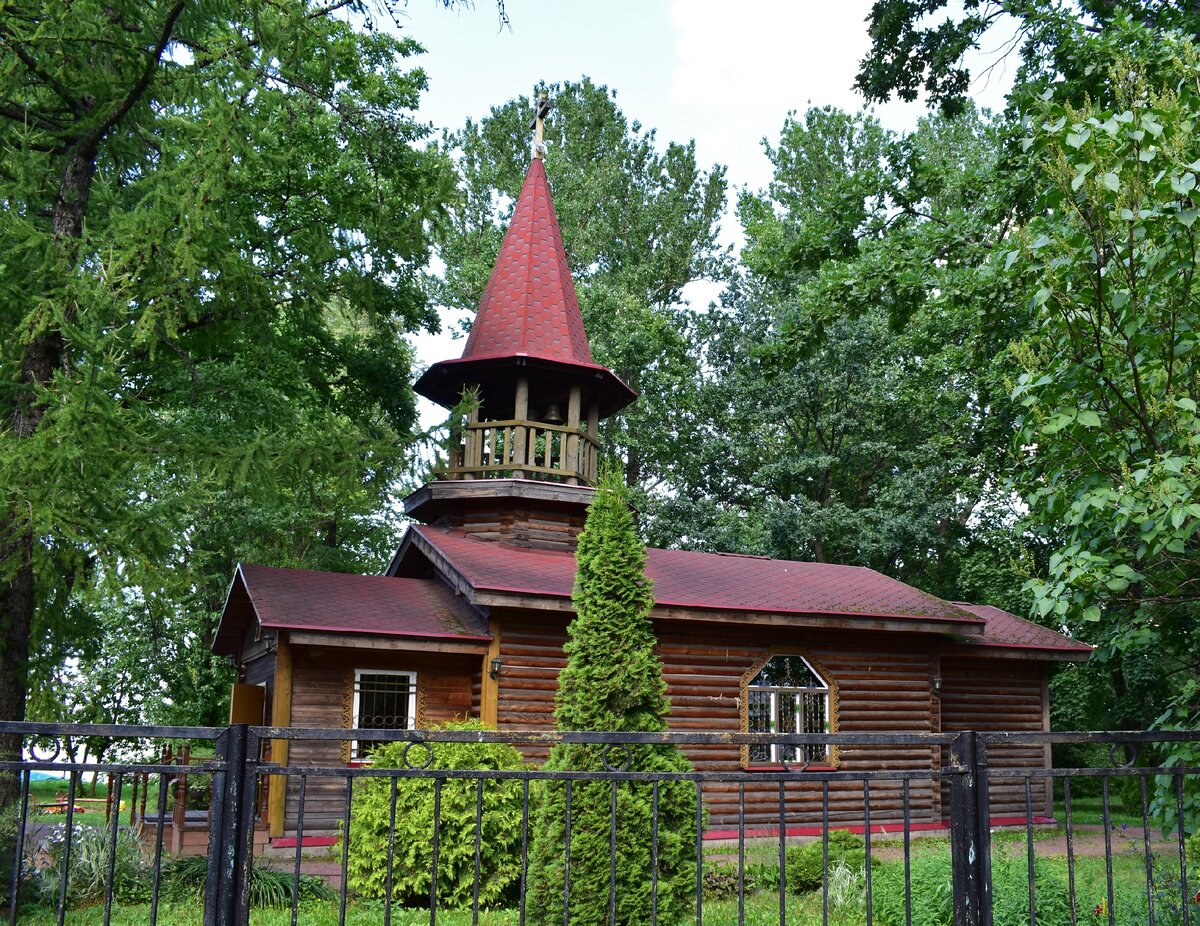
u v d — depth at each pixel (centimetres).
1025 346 654
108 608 2003
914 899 887
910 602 1822
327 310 2050
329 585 1616
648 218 3525
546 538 1795
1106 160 587
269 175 1680
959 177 1661
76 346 1034
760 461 3231
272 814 1388
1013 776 498
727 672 1652
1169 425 627
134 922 906
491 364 1773
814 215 1808
